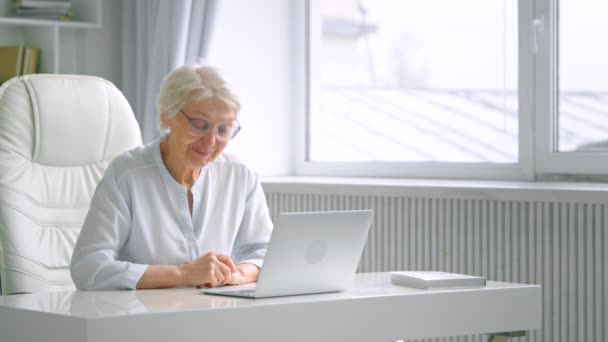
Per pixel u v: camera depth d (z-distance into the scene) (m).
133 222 2.21
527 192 3.04
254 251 2.36
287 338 1.78
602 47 3.31
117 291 1.99
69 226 2.55
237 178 2.38
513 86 3.57
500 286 2.10
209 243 2.31
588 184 3.20
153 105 3.80
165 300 1.83
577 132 3.39
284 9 4.18
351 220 1.96
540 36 3.43
